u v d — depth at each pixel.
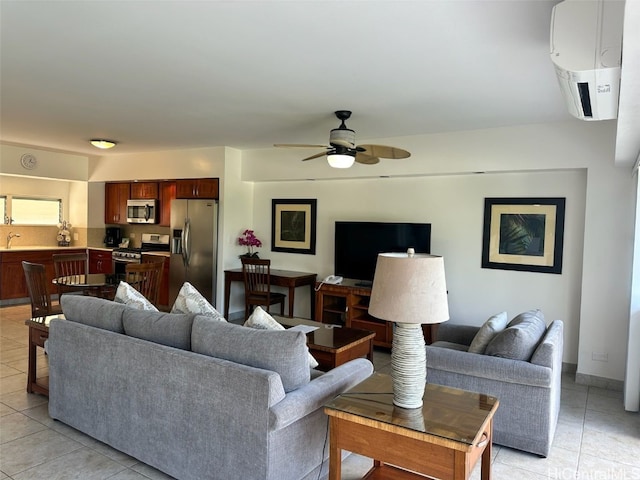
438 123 4.35
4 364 4.18
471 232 4.90
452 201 5.01
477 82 3.11
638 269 3.42
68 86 3.41
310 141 5.46
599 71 1.84
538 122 4.23
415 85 3.20
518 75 2.95
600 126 4.02
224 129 4.90
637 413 3.44
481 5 2.03
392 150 3.88
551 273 4.46
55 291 7.24
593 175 4.05
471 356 2.88
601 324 4.04
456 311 4.99
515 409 2.79
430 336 4.75
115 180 7.32
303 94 3.49
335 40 2.45
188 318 2.52
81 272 7.68
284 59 2.76
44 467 2.53
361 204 5.67
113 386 2.65
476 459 1.89
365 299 5.38
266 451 2.03
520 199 4.60
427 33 2.34
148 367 2.46
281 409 2.03
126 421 2.60
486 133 4.55
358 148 3.88
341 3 2.04
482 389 2.86
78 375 2.87
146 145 6.11
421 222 5.21
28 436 2.88
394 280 1.97
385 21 2.21
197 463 2.28
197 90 3.45
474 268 4.88
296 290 6.25
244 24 2.28
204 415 2.24
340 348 3.24
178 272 6.49
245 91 3.45
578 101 2.18
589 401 3.69
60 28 2.38
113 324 2.81
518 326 2.92
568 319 4.39
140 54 2.73
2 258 6.68
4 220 7.12
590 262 4.07
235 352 2.27
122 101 3.81
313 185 6.07
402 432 1.83
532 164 4.32
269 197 6.48
